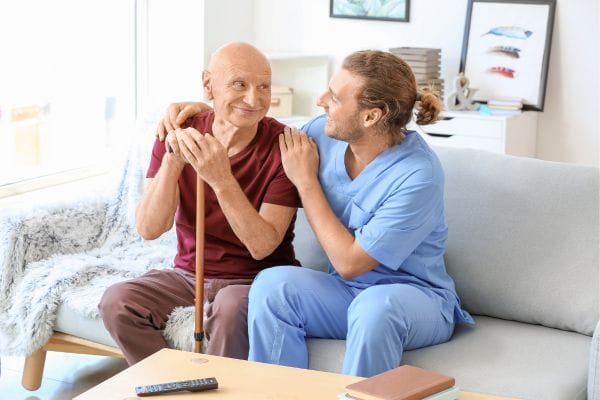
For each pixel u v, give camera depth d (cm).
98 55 444
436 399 188
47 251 311
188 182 278
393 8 493
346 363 238
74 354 350
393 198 249
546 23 460
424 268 259
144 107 473
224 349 253
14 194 388
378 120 250
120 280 297
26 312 289
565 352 247
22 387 318
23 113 400
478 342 254
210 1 467
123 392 196
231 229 276
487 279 271
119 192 337
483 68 475
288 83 515
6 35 388
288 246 283
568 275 262
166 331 268
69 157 430
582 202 266
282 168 270
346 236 253
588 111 464
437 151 288
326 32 512
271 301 248
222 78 265
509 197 273
